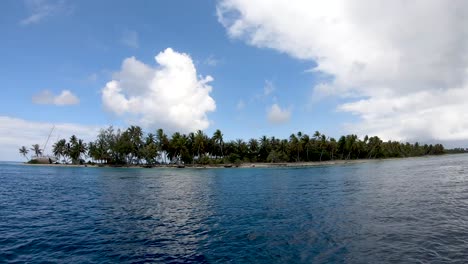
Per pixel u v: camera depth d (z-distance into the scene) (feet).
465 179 130.31
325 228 52.49
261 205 81.51
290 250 41.09
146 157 436.35
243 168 372.79
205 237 48.78
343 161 493.36
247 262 36.94
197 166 408.05
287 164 425.28
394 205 71.67
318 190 113.70
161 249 42.52
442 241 42.19
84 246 43.88
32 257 38.81
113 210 75.56
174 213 71.31
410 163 342.44
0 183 156.25
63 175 235.20
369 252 38.78
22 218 64.80
